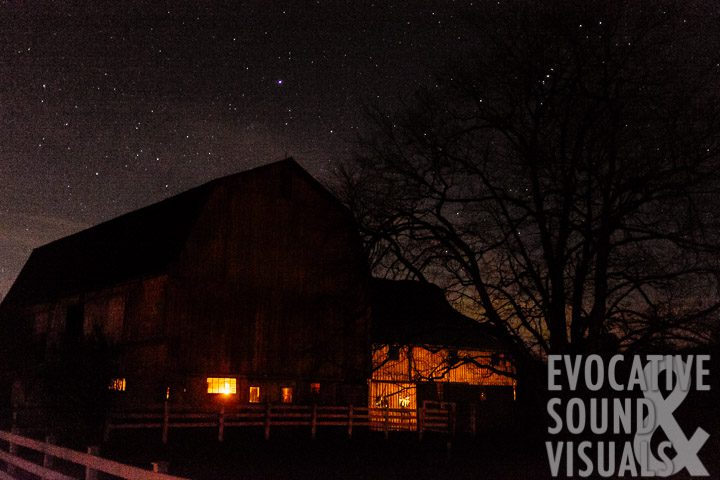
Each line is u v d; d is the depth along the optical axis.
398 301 34.56
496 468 19.52
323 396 30.64
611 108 21.47
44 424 23.97
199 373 27.34
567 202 21.98
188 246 28.16
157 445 23.05
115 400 24.22
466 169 23.22
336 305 31.81
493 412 36.09
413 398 33.88
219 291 28.62
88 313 31.64
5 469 16.44
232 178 29.83
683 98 20.53
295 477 16.67
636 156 21.30
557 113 22.48
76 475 15.77
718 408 23.91
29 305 35.97
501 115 23.34
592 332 21.69
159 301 27.50
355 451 23.23
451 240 23.03
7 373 30.67
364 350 32.19
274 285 30.23
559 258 22.20
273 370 29.44
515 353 22.56
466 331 24.55
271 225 30.62
